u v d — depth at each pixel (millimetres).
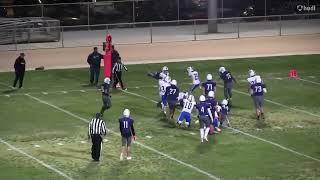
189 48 100000
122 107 65250
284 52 96312
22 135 56156
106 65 74125
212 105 56062
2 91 73125
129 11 123312
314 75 81312
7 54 96438
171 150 51656
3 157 50219
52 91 73000
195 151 51406
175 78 79750
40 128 58250
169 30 118625
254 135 55750
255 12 127062
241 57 92938
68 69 85375
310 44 102375
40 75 81875
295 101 67938
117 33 115875
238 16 126750
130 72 83375
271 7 127688
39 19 109812
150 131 56844
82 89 73875
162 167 47750
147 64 88562
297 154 50750
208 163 48625
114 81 73125
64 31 119188
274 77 80188
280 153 51000
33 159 49688
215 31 114500
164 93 61531
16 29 104938
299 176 45875
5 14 120188
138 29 120125
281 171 46906
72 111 63969
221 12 125438
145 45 102812
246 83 76625
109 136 55469
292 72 80188
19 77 74562
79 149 52125
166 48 100188
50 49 100688
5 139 54969
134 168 47531
